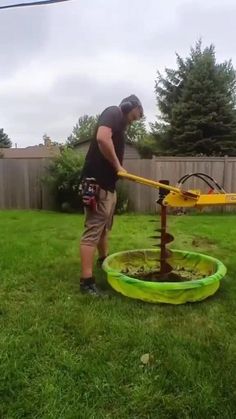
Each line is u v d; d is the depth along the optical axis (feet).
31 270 11.51
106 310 8.55
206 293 9.14
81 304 8.91
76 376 6.00
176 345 6.95
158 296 8.87
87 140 73.41
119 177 9.76
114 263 11.24
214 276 9.36
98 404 5.37
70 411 5.21
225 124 60.95
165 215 10.23
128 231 18.67
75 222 21.49
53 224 20.71
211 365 6.26
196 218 24.45
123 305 8.84
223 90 61.93
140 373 6.09
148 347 6.88
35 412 5.19
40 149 83.15
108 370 6.14
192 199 9.77
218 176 28.86
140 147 73.20
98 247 11.46
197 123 60.80
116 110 9.57
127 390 5.67
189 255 11.75
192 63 65.16
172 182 28.50
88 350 6.79
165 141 65.72
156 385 5.77
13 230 18.63
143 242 15.92
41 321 7.93
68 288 10.02
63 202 27.32
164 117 68.69
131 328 7.63
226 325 7.89
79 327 7.64
